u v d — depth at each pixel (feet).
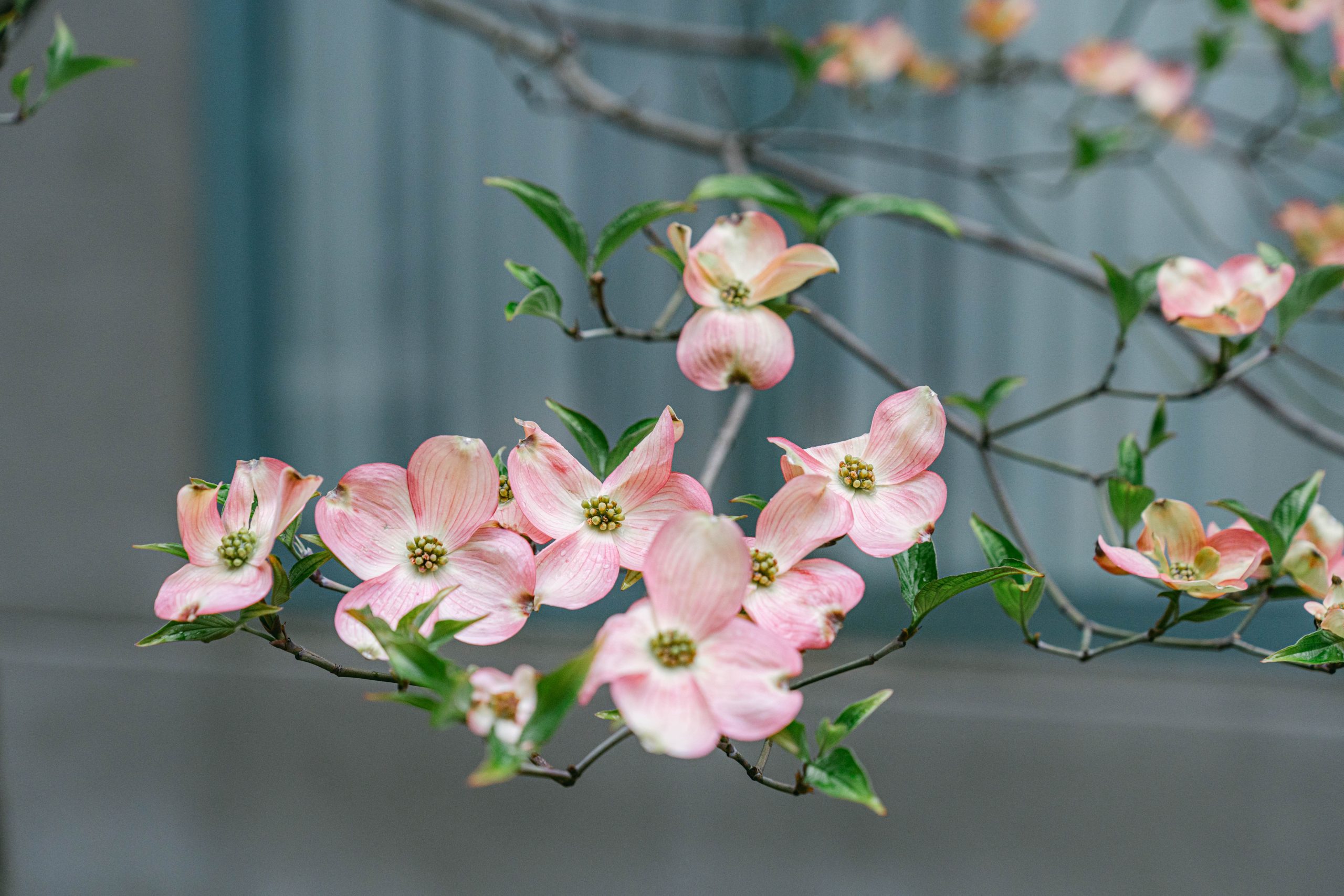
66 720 18.17
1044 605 17.21
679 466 17.12
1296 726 16.16
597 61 16.88
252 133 18.04
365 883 17.48
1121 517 6.48
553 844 17.06
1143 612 16.97
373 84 17.67
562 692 5.91
